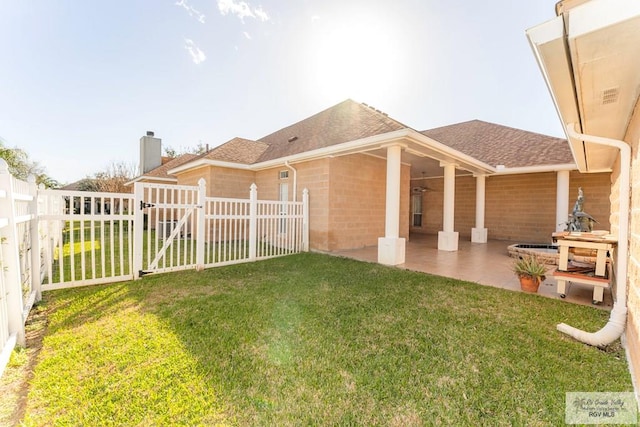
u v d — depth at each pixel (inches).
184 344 111.7
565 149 393.1
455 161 359.3
